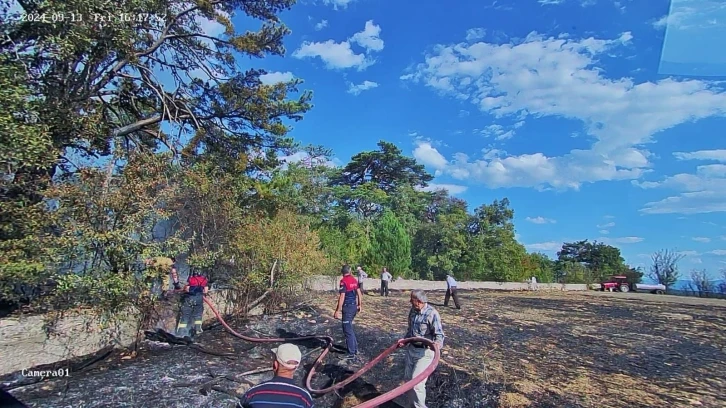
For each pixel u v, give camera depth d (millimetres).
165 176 8180
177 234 8172
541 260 39219
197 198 9922
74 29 8078
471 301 19203
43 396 5516
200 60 14531
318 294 14211
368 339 9023
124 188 7109
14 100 6035
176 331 8508
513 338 10117
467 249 33625
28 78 7441
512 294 25453
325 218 32438
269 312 11445
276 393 2879
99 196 6977
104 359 7160
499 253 33844
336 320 11008
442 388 6121
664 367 7809
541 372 7141
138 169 7402
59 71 8867
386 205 38344
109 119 13445
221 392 5871
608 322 13656
